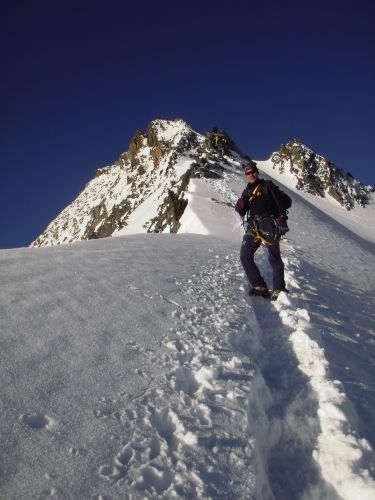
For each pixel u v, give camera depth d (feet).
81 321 12.94
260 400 11.23
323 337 15.94
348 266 42.60
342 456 9.21
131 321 13.67
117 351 11.53
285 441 10.35
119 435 8.35
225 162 128.98
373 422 11.13
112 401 9.33
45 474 7.06
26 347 10.82
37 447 7.59
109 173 342.03
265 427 10.19
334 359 13.94
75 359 10.69
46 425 8.20
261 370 13.17
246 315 16.38
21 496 6.55
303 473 9.30
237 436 9.00
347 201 226.17
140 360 11.32
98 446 7.94
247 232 21.12
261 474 8.55
